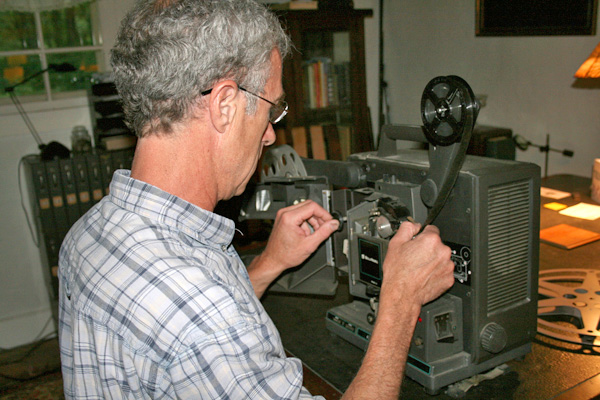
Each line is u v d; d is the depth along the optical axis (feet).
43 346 9.12
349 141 11.46
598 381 2.85
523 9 9.21
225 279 1.93
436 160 2.86
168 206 1.92
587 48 8.36
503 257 2.88
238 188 2.20
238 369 1.72
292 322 3.82
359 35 10.87
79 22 8.96
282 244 3.33
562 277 4.08
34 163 7.93
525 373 3.00
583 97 8.58
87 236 2.03
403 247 2.58
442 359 2.90
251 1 1.99
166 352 1.70
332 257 3.60
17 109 8.68
